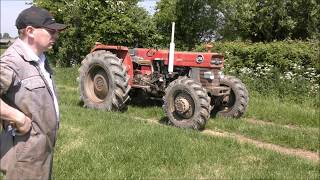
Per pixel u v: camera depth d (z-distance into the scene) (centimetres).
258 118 1152
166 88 1003
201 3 2259
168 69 1071
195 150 729
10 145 362
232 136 916
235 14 2103
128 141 741
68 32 2195
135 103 1199
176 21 2272
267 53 1577
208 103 953
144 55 1136
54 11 2264
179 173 635
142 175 612
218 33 2291
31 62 361
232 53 1667
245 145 787
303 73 1482
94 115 968
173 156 686
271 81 1444
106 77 1105
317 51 1505
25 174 360
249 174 640
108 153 679
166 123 1018
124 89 1090
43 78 366
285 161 717
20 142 359
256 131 949
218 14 2261
